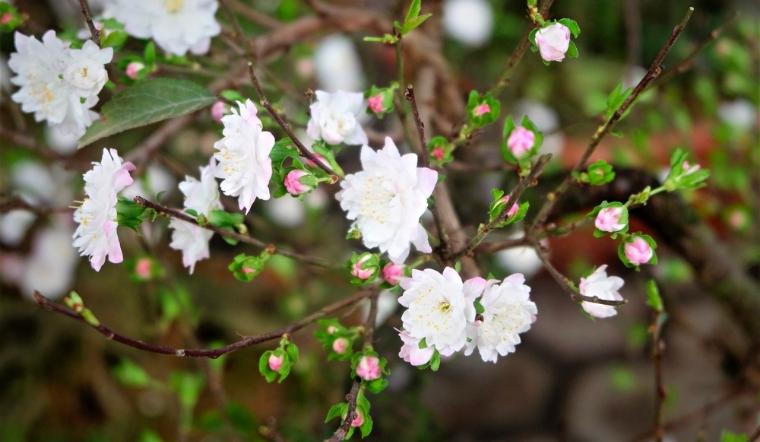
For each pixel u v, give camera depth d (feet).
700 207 2.81
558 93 3.89
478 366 3.51
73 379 3.14
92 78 1.99
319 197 2.99
